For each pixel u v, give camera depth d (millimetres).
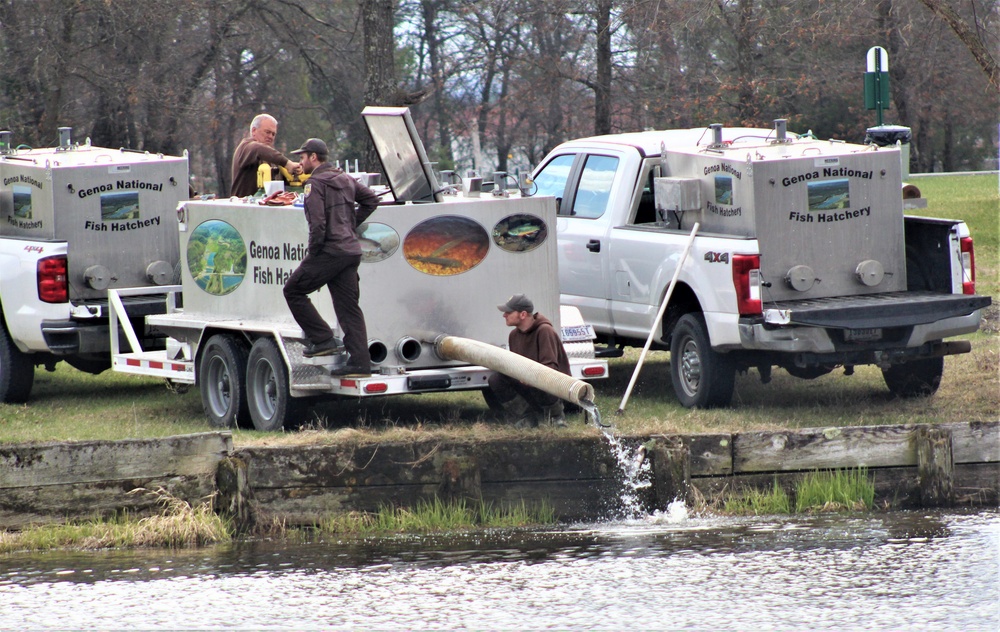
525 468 36031
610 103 137625
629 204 46375
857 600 26875
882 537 32625
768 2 116438
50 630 25875
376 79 95062
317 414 43469
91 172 47625
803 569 29484
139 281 48844
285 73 157375
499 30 153250
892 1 108375
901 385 44844
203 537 33594
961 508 36750
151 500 34531
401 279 39344
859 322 39844
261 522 34625
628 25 124938
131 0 115750
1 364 48531
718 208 42625
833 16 111750
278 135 162750
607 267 46688
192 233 43562
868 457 37156
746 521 35062
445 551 32000
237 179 49688
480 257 40250
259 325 40469
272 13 132250
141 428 42625
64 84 116938
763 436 36750
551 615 26203
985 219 76438
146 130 131500
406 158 39875
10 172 48969
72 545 33281
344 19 150375
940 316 40625
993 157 186125
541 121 172375
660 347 47219
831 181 42000
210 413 42906
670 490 36062
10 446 33750
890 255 42906
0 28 113125
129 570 30562
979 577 28484
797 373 45062
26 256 47062
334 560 31266
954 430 37344
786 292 41875
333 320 38938
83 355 47438
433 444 35688
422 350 39500
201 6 122812
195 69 133625
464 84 182750
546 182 50344
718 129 43406
